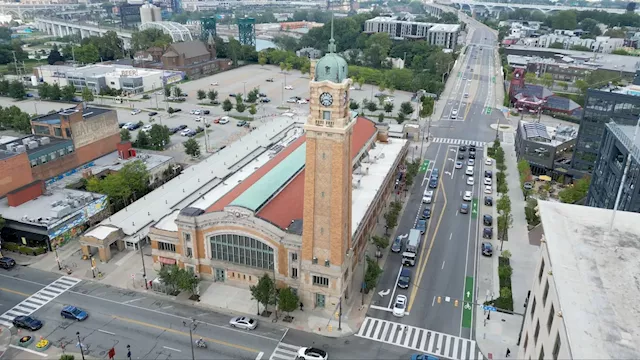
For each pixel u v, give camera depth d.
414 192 129.50
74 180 124.12
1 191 108.12
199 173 127.44
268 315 80.06
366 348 73.00
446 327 77.62
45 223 97.44
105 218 111.12
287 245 79.81
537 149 141.88
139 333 75.69
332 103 69.50
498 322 78.75
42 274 91.00
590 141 131.12
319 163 72.75
